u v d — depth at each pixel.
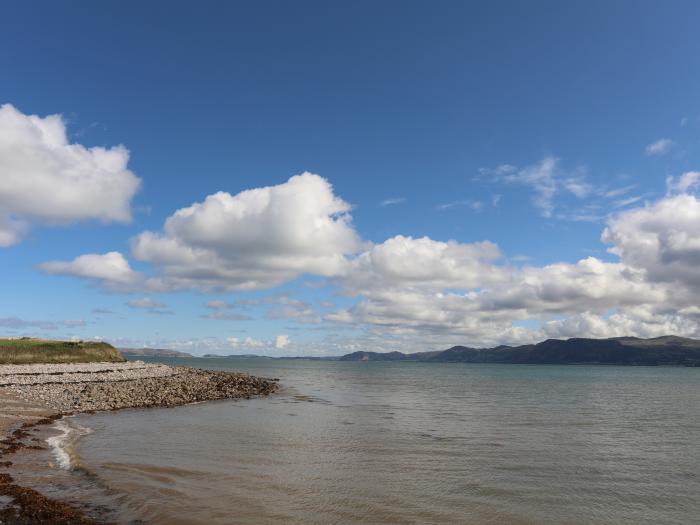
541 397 68.44
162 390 54.34
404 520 16.33
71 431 29.64
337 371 175.75
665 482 22.05
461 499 18.75
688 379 149.75
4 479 18.34
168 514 16.03
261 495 18.44
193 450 25.88
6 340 78.06
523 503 18.58
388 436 31.98
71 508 15.90
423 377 135.38
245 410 44.69
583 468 24.34
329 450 27.05
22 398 42.03
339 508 17.28
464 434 33.47
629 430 37.66
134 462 22.55
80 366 70.12
